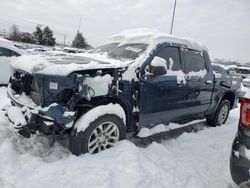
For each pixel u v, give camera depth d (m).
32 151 3.54
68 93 3.33
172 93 4.37
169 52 4.40
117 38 5.15
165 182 3.13
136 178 3.01
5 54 8.12
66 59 3.78
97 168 3.12
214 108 5.80
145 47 4.23
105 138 3.59
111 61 3.91
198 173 3.52
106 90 3.49
